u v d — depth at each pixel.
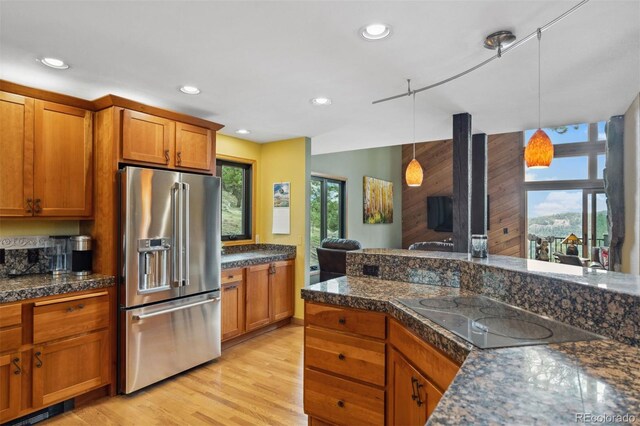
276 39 1.93
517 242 7.90
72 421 2.29
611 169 3.46
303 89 2.68
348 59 2.17
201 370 3.04
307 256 4.35
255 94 2.80
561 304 1.50
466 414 0.78
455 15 1.70
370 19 1.73
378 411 1.87
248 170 4.58
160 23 1.76
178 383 2.81
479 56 2.13
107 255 2.66
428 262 2.33
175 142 3.04
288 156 4.44
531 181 7.79
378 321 1.88
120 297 2.62
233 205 4.41
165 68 2.29
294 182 4.39
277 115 3.38
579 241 6.72
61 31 1.83
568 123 3.67
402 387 1.71
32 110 2.44
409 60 2.18
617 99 2.94
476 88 2.67
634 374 0.99
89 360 2.48
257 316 3.87
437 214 8.95
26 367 2.21
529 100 2.94
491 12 1.67
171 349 2.84
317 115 3.35
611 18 1.71
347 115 3.37
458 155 3.33
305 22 1.76
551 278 1.55
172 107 3.12
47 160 2.51
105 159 2.67
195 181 3.03
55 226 2.85
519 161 7.93
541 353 1.15
